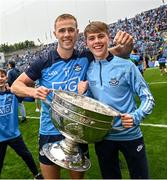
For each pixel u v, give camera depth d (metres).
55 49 2.50
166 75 16.28
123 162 4.34
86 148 2.54
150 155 4.72
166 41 28.12
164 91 10.53
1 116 3.85
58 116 1.86
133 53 10.46
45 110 2.50
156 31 32.12
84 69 2.48
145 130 6.12
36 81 2.57
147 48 28.52
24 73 2.47
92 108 2.00
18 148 4.00
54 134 2.49
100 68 2.42
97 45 2.37
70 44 2.36
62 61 2.44
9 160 5.24
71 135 1.90
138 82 2.36
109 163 2.55
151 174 4.05
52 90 2.06
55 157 1.98
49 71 2.45
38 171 4.33
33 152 5.57
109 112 2.02
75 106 1.79
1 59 27.53
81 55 2.51
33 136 6.72
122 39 2.63
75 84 2.45
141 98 2.34
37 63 2.45
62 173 4.22
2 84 3.83
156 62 25.36
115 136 2.44
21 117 8.19
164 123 6.50
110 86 2.38
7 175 4.61
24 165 4.95
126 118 2.06
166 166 4.27
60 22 2.34
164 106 8.04
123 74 2.38
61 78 2.44
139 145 2.47
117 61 2.40
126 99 2.41
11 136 3.93
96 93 2.43
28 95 2.20
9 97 3.87
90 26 2.37
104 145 2.51
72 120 1.82
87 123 1.81
